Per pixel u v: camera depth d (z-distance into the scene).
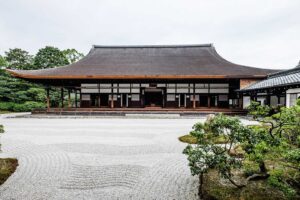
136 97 19.70
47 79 17.52
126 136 8.53
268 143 2.71
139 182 3.99
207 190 3.39
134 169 4.70
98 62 22.14
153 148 6.62
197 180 4.07
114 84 19.80
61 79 17.53
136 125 11.75
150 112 17.17
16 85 26.06
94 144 7.09
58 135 8.70
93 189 3.67
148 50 25.30
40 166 4.83
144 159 5.46
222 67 19.66
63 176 4.24
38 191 3.57
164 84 19.58
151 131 9.73
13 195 3.42
